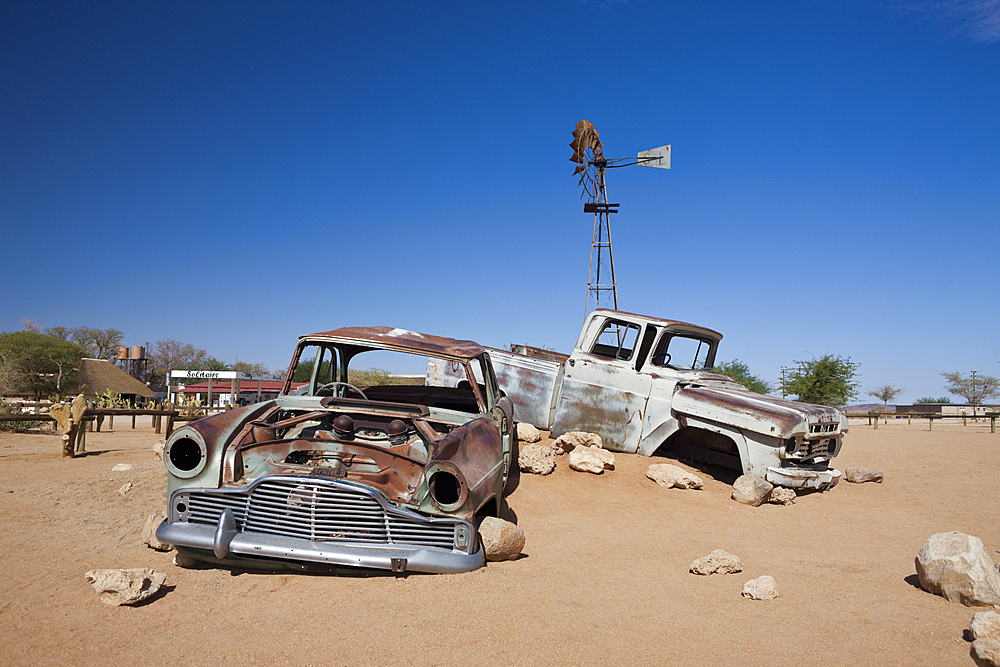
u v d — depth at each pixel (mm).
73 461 9773
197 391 43125
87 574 3385
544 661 2701
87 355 50938
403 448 4664
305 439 4402
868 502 7902
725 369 34906
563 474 7848
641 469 8242
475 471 4273
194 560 4043
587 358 9047
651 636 3031
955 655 2822
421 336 5742
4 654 2689
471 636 2971
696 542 5383
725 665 2684
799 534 5980
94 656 2689
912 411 56094
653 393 8695
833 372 35500
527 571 4145
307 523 3891
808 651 2861
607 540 5289
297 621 3137
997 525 6547
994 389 69562
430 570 3842
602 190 20984
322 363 5848
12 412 15961
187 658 2682
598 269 20984
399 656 2732
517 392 9398
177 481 4066
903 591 3947
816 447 8250
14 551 4387
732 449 8820
